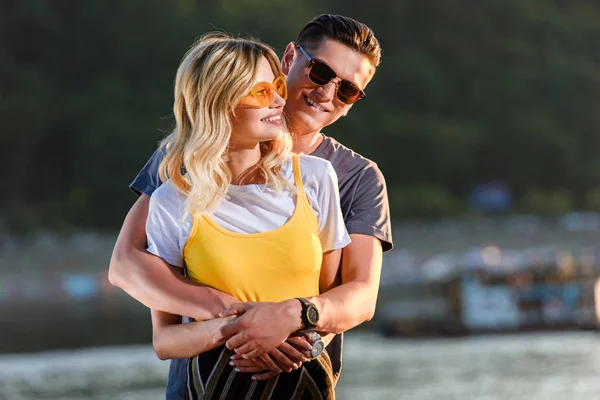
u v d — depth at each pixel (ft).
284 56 19.26
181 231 16.16
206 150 15.84
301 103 18.66
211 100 15.83
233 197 16.17
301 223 16.21
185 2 507.30
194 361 15.99
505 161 508.94
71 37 492.54
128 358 108.47
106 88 455.22
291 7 504.43
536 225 382.83
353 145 468.75
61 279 259.39
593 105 557.74
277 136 16.28
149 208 16.46
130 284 16.33
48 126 435.53
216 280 15.97
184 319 16.83
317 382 15.99
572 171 515.50
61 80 487.20
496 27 600.39
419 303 158.61
